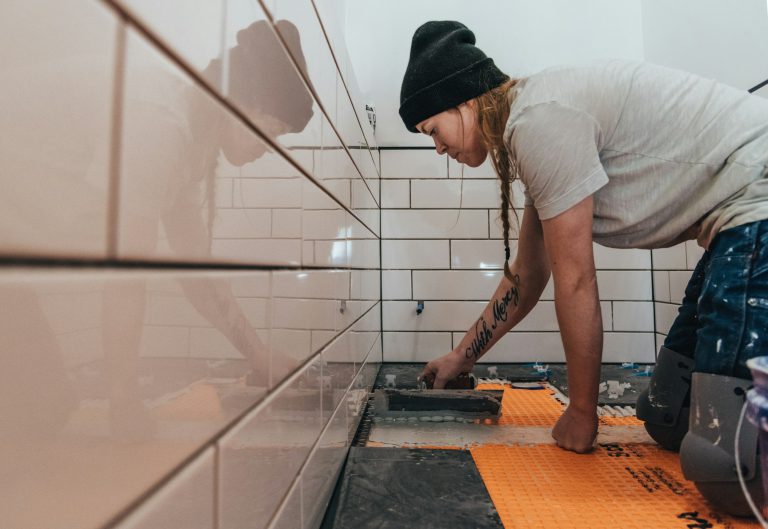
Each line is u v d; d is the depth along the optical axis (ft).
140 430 0.79
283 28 1.62
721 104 2.90
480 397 4.04
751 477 2.26
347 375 3.21
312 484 2.04
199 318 1.01
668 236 3.13
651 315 6.87
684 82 3.03
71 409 0.64
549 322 6.75
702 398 2.51
